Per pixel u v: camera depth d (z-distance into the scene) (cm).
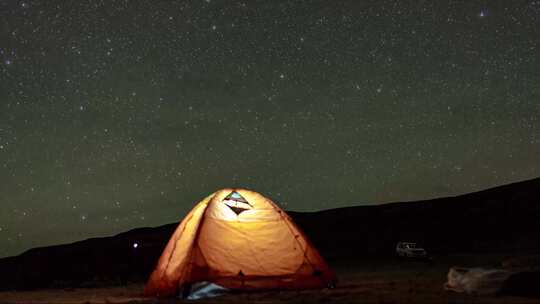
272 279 1183
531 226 3912
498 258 2658
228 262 1179
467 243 3728
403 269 2322
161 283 1231
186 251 1205
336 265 2989
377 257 3366
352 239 4375
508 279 955
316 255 1291
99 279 2467
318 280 1229
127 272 2939
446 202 5278
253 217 1279
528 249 3108
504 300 863
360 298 975
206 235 1210
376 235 4409
